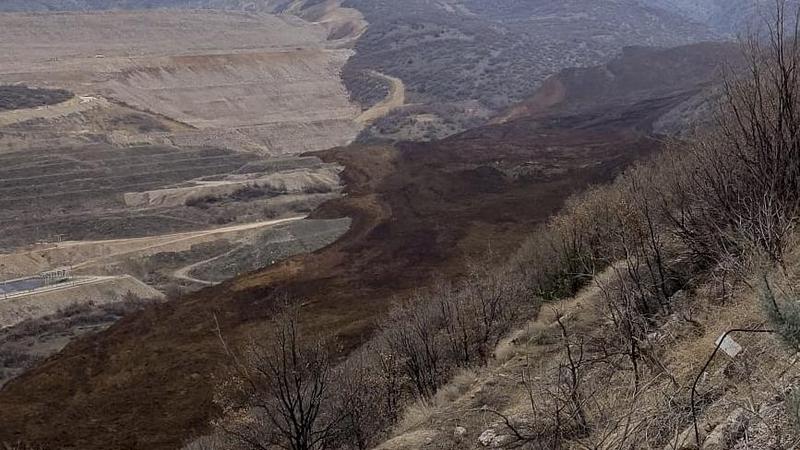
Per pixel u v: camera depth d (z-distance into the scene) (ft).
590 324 30.45
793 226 21.13
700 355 19.34
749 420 14.74
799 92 23.75
